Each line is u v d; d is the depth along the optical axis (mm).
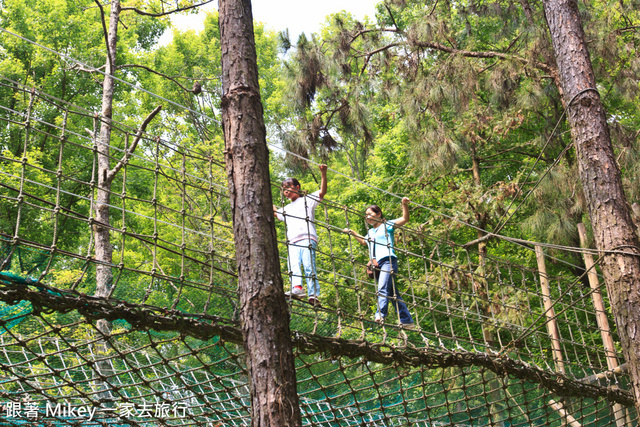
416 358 5270
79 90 17172
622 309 5918
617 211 6133
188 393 6043
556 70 10734
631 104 13328
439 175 12273
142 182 16359
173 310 4086
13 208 14406
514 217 12500
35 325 5867
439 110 11156
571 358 11336
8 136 16328
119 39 17047
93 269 8391
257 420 3414
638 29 11391
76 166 16562
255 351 3547
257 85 4191
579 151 6453
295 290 5625
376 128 16016
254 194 3871
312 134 11773
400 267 12562
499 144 13141
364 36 12164
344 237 15141
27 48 16641
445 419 9945
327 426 7215
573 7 6844
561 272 12633
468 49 12266
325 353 4809
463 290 10828
